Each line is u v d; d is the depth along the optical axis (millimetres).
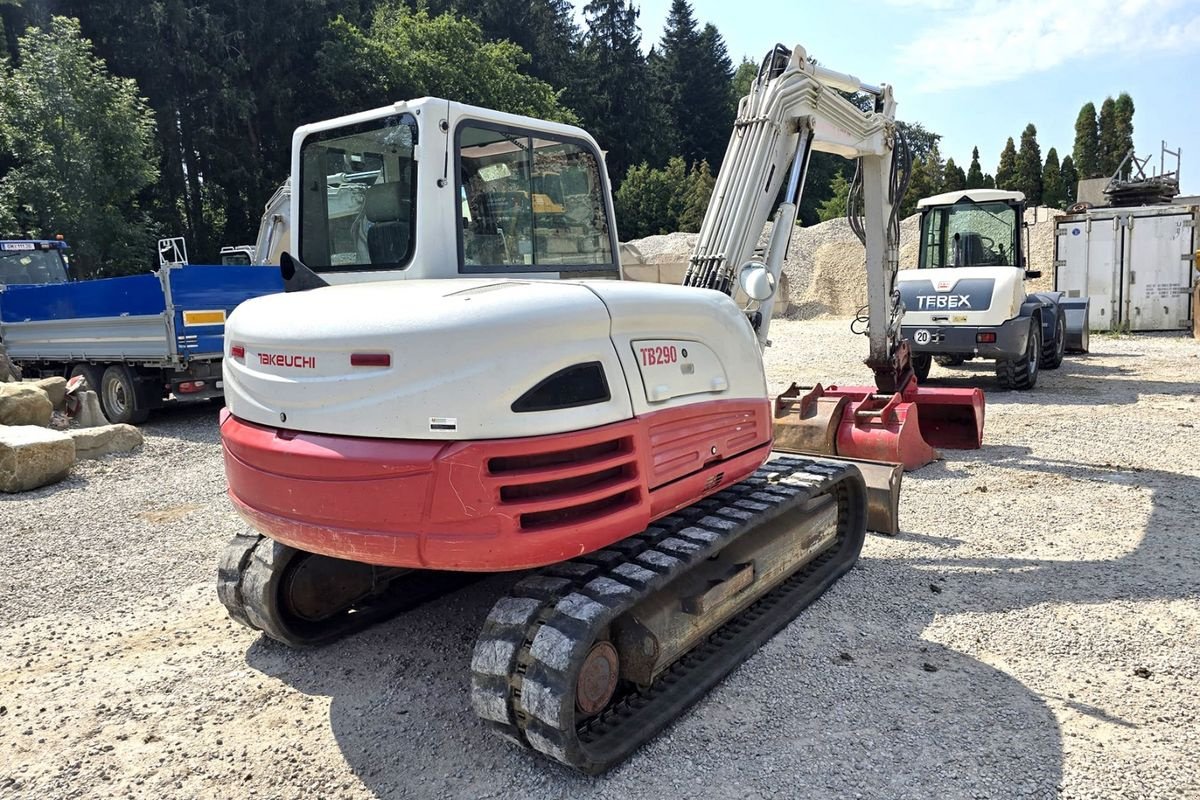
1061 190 54062
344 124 3801
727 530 3545
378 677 3773
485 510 2748
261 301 3525
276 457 3061
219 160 33250
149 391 10695
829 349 16344
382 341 2816
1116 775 2852
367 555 2900
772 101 5453
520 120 3883
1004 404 10156
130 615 4582
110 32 31656
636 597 2990
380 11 41844
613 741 3027
